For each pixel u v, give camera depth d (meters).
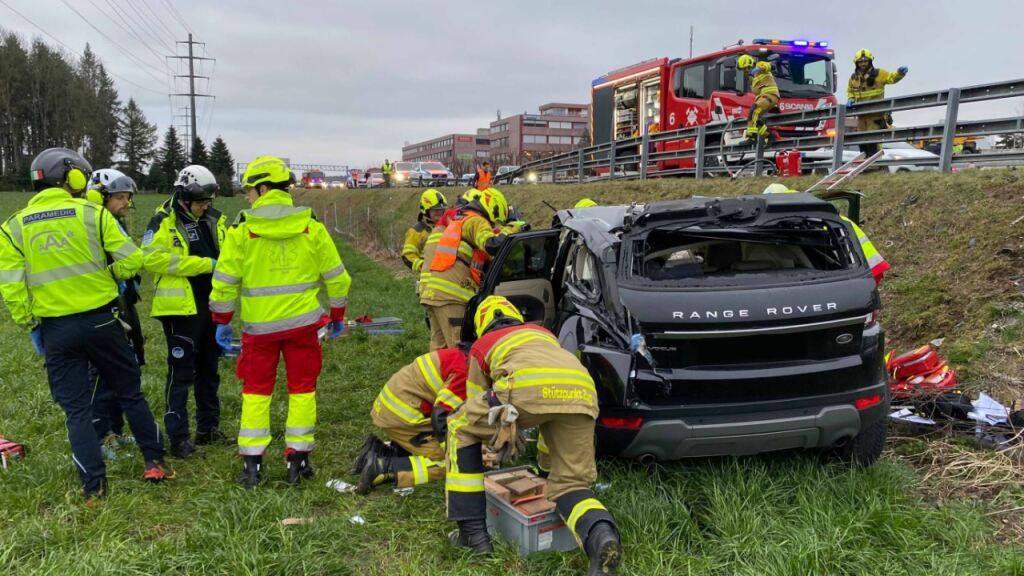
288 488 4.16
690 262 4.19
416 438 4.25
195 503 3.96
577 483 3.27
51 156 3.94
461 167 53.12
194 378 4.99
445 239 5.92
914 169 10.60
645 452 3.69
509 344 3.36
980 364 4.98
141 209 39.69
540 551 3.35
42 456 4.52
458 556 3.38
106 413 4.75
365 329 8.82
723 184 11.03
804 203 3.95
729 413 3.61
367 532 3.63
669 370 3.61
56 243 3.85
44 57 84.25
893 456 4.39
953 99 8.04
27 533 3.48
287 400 6.02
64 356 3.96
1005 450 4.14
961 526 3.40
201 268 4.67
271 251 4.20
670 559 3.24
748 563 3.17
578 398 3.17
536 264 5.62
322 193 45.94
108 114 97.50
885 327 6.00
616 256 3.93
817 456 4.14
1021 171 7.08
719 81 13.41
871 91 10.91
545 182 20.62
